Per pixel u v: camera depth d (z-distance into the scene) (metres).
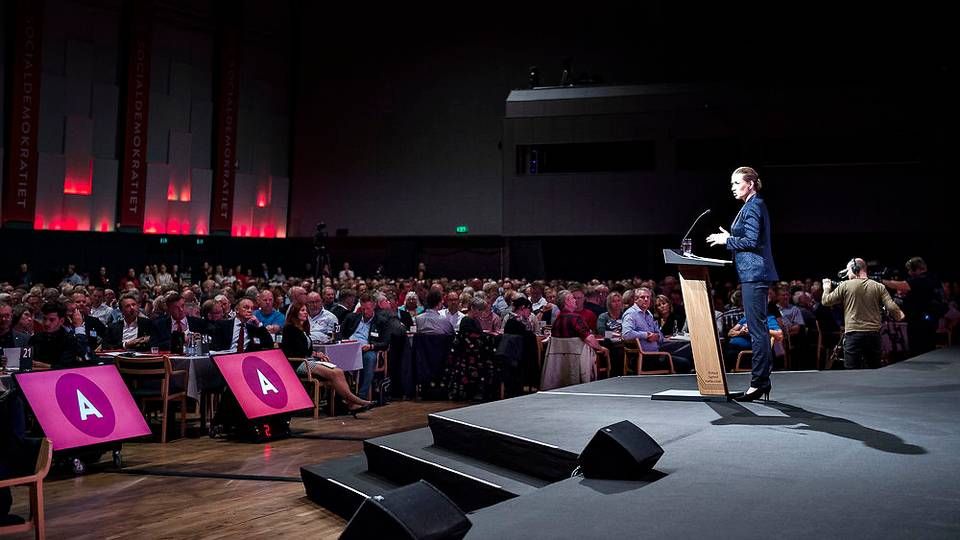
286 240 27.16
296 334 8.65
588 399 5.74
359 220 26.39
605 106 21.58
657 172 21.19
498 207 25.03
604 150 21.91
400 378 10.30
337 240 26.77
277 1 26.75
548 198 21.94
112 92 23.09
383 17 26.30
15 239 20.98
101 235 22.61
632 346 9.04
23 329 8.16
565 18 24.56
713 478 3.42
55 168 21.84
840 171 20.00
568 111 21.84
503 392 9.76
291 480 5.91
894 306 7.78
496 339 9.87
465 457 4.78
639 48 23.97
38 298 9.51
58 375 6.20
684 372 9.02
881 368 7.42
